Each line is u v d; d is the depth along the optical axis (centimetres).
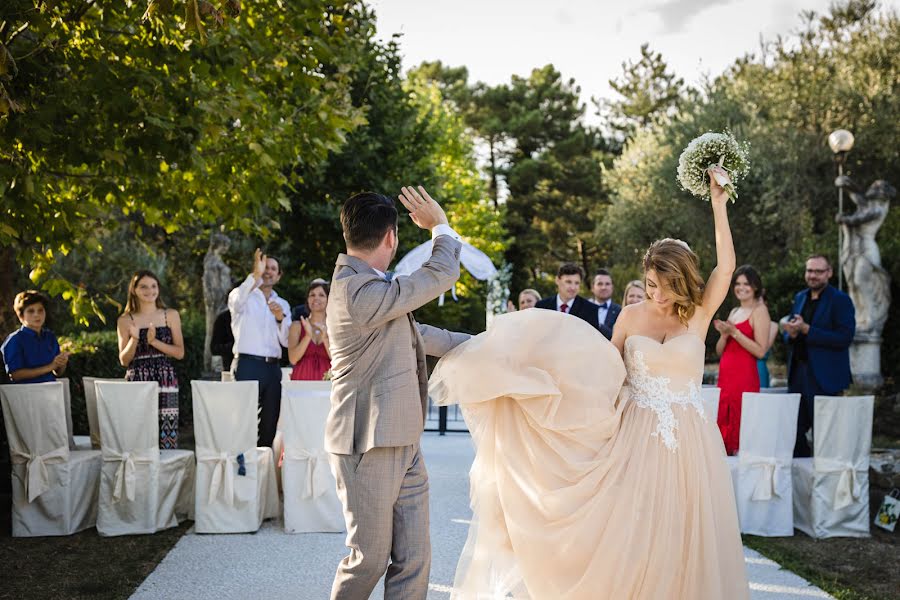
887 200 1188
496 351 345
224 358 799
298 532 570
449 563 487
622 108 3956
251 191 699
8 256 701
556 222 3900
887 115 1764
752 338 637
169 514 580
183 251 1659
